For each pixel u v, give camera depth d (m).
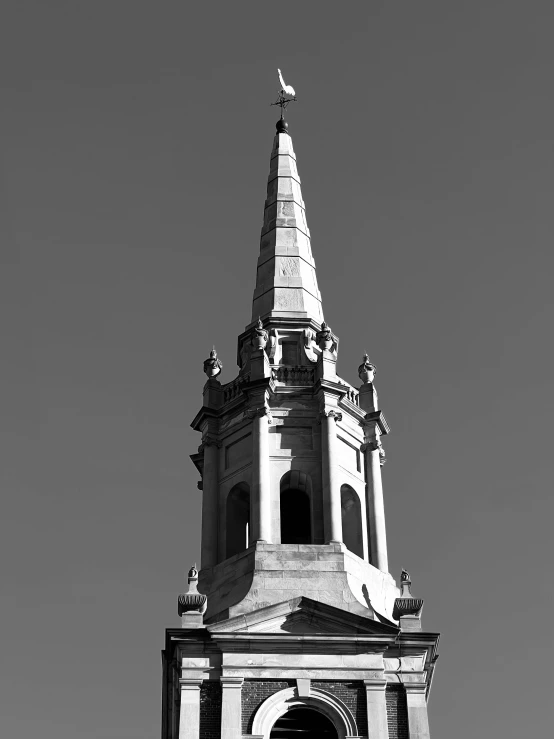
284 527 73.06
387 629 66.50
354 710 65.19
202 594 68.62
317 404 73.56
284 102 87.19
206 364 76.56
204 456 74.00
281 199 82.31
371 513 72.69
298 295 78.12
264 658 65.94
